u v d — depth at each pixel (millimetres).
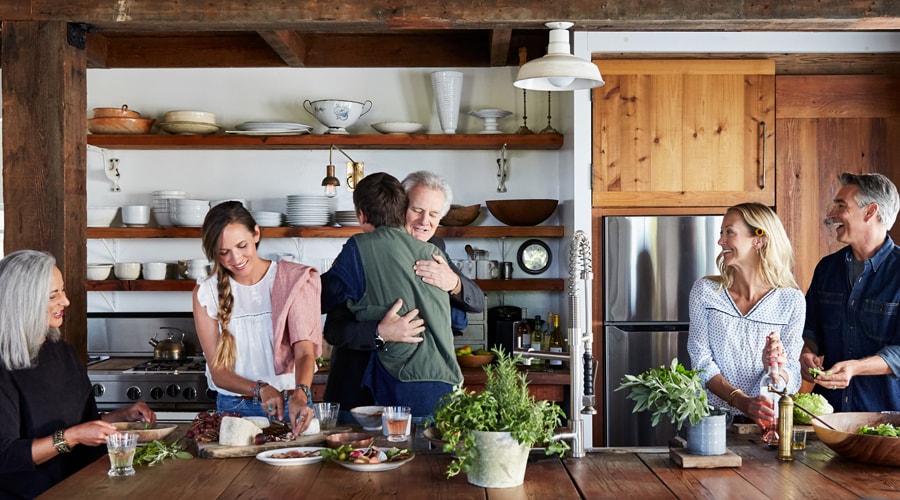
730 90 4445
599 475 2262
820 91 4477
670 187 4434
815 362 3152
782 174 4473
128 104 4996
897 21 3584
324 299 2980
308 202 4758
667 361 4395
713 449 2354
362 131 5004
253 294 2865
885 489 2107
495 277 4840
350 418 2951
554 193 5012
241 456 2461
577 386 2453
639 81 4418
